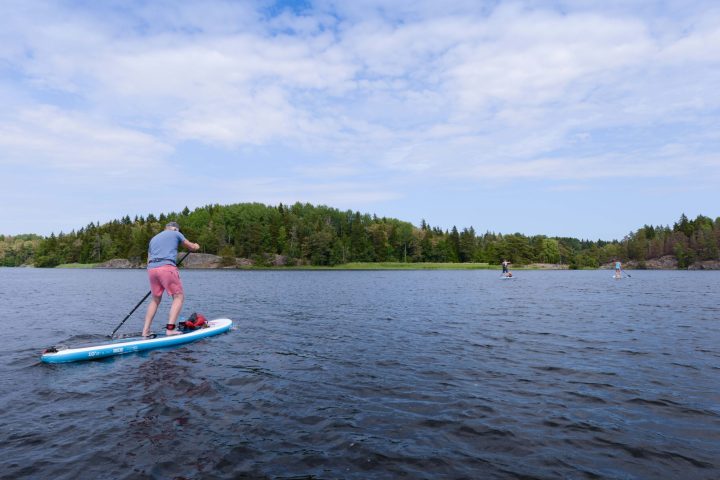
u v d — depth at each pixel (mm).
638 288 34562
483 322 14023
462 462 4336
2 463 4219
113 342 9453
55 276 67125
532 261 159625
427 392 6543
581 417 5543
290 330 12328
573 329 12516
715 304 20281
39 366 8078
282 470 4145
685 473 4098
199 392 6508
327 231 140625
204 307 18609
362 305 19766
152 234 143000
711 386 6844
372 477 4027
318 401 6125
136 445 4656
